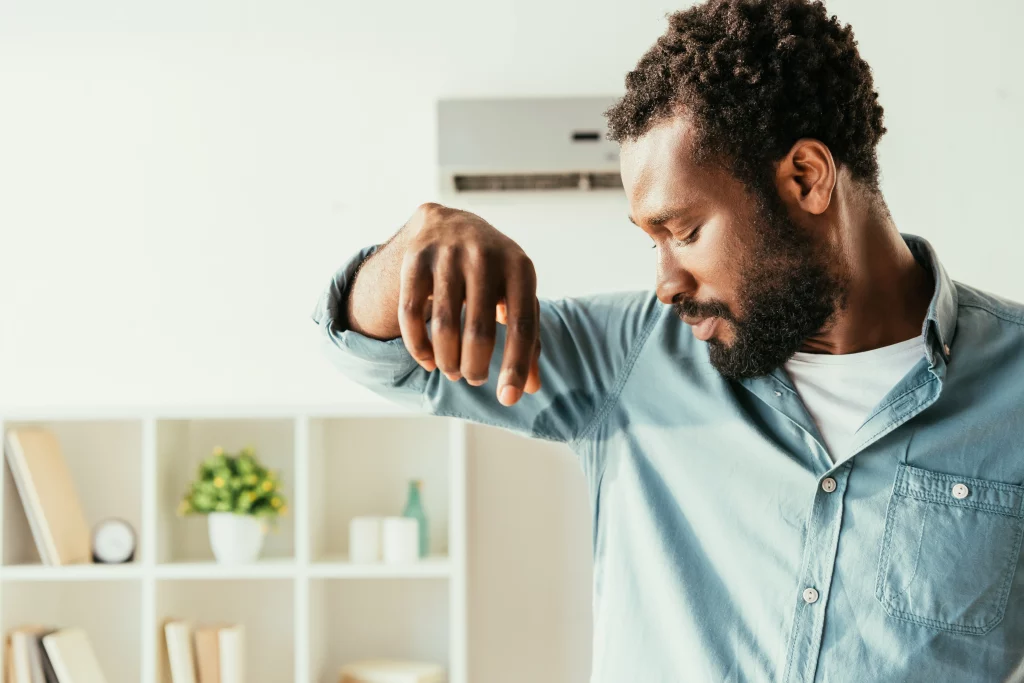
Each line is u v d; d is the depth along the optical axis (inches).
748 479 38.6
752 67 35.1
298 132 102.2
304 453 90.3
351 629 99.6
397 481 100.8
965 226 99.0
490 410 39.8
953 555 36.9
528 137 96.8
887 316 39.0
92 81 102.5
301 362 100.8
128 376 100.7
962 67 99.6
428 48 102.1
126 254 101.6
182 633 90.1
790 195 36.0
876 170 38.9
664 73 35.7
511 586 99.1
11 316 101.0
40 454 92.0
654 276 100.1
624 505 40.5
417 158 101.7
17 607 92.9
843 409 39.0
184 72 102.6
